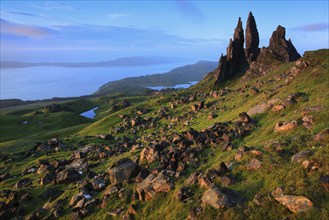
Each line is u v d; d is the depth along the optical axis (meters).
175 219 29.95
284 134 40.91
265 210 25.64
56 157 82.06
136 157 56.09
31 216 43.16
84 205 41.28
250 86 119.88
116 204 39.25
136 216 34.75
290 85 72.94
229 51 192.38
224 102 104.62
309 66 80.69
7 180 67.56
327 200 23.95
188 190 34.03
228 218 26.34
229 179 32.81
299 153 31.88
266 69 160.62
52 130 172.12
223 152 45.06
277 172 30.55
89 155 75.75
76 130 155.00
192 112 109.31
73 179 56.06
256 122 56.31
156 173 43.19
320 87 57.69
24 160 87.38
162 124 110.62
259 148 38.84
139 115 142.25
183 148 52.12
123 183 43.81
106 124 142.75
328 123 37.91
